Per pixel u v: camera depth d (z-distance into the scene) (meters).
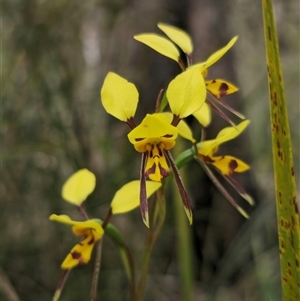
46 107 0.55
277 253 0.54
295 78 0.72
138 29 0.59
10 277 0.54
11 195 0.55
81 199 0.32
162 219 0.30
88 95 0.59
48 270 0.55
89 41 0.61
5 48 0.56
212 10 0.58
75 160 0.54
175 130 0.27
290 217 0.27
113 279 0.54
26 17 0.55
